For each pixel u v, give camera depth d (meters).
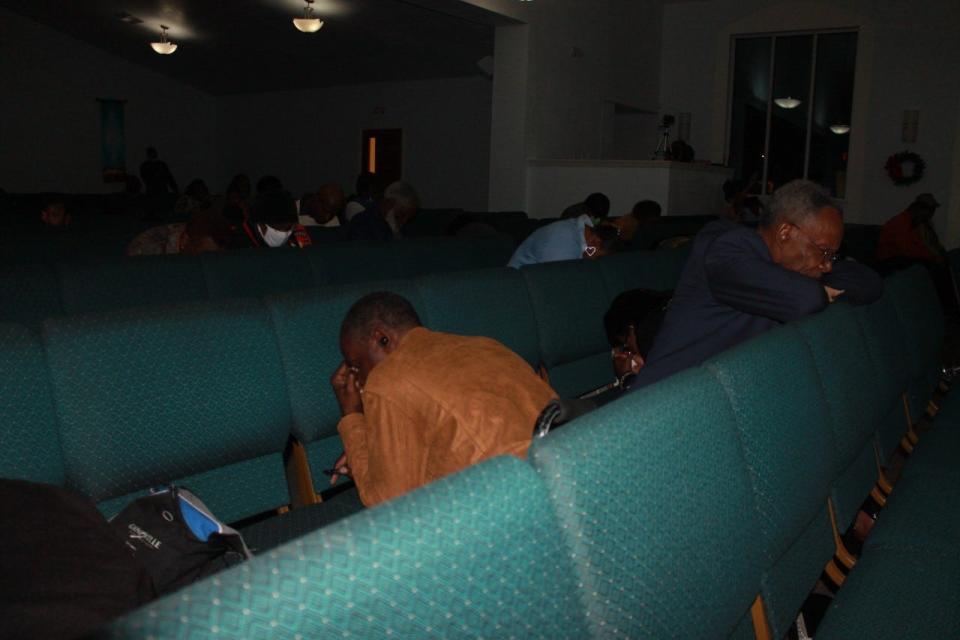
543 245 3.86
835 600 1.50
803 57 11.70
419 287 2.45
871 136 11.10
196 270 3.29
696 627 1.00
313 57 14.16
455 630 0.67
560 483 0.83
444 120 14.38
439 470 1.36
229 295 3.37
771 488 1.30
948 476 2.03
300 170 16.41
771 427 1.34
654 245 4.84
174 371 1.74
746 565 1.16
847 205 11.35
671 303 2.07
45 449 1.52
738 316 1.97
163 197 10.67
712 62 12.27
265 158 16.91
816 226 1.93
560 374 3.11
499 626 0.70
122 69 16.02
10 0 14.03
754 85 12.11
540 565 0.76
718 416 1.17
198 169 17.38
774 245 2.00
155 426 1.69
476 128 14.00
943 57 10.55
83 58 15.51
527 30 9.74
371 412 1.42
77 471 1.58
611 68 11.43
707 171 10.30
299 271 3.69
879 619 1.40
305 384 2.00
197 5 12.55
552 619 0.76
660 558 0.94
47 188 15.30
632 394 1.05
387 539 0.65
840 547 1.86
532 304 2.92
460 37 12.01
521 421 1.36
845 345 1.97
